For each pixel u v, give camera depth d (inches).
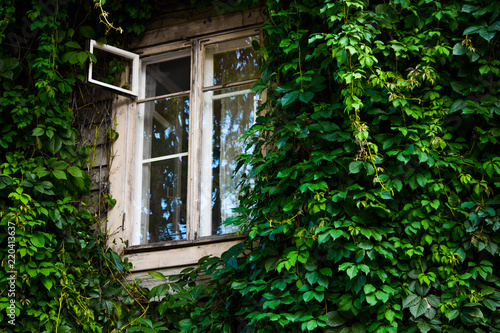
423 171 165.8
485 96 169.0
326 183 167.0
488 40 166.7
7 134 199.0
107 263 199.3
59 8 214.5
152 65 223.3
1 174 191.0
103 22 211.8
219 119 208.2
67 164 199.5
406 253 160.4
